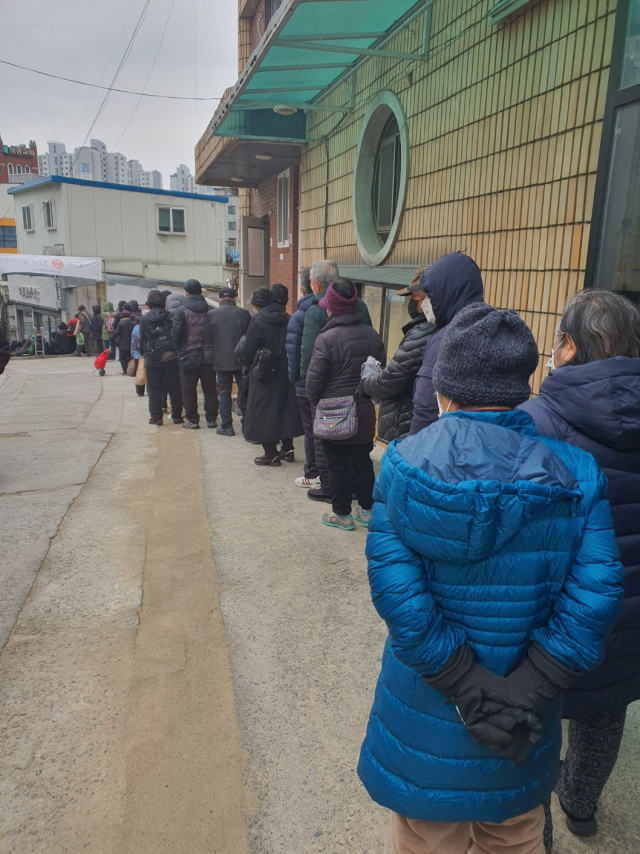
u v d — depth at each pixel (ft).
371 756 4.49
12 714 7.86
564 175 11.74
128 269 83.25
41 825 6.32
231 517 14.51
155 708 8.02
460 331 4.16
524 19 12.70
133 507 15.24
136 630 9.79
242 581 11.40
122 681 8.54
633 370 4.92
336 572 11.77
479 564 3.80
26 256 68.03
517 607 3.84
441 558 3.76
